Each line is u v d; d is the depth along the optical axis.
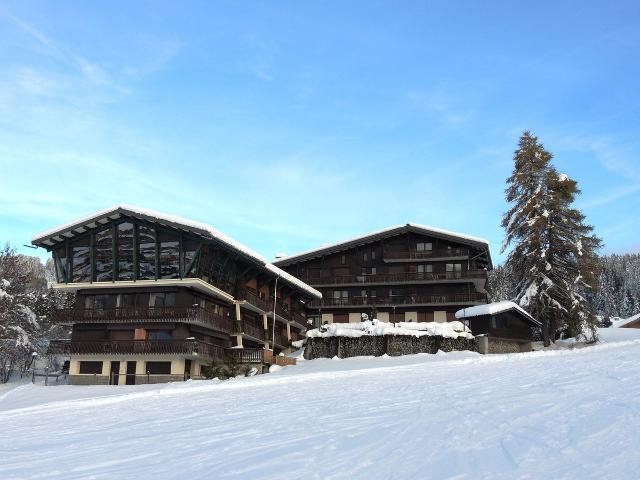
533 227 49.34
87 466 10.30
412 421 12.30
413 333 47.06
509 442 9.18
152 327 45.81
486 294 68.75
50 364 61.56
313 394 20.06
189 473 9.11
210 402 20.47
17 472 10.08
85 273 48.19
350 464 8.77
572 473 7.00
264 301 55.50
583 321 48.38
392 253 70.25
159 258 46.06
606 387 14.44
